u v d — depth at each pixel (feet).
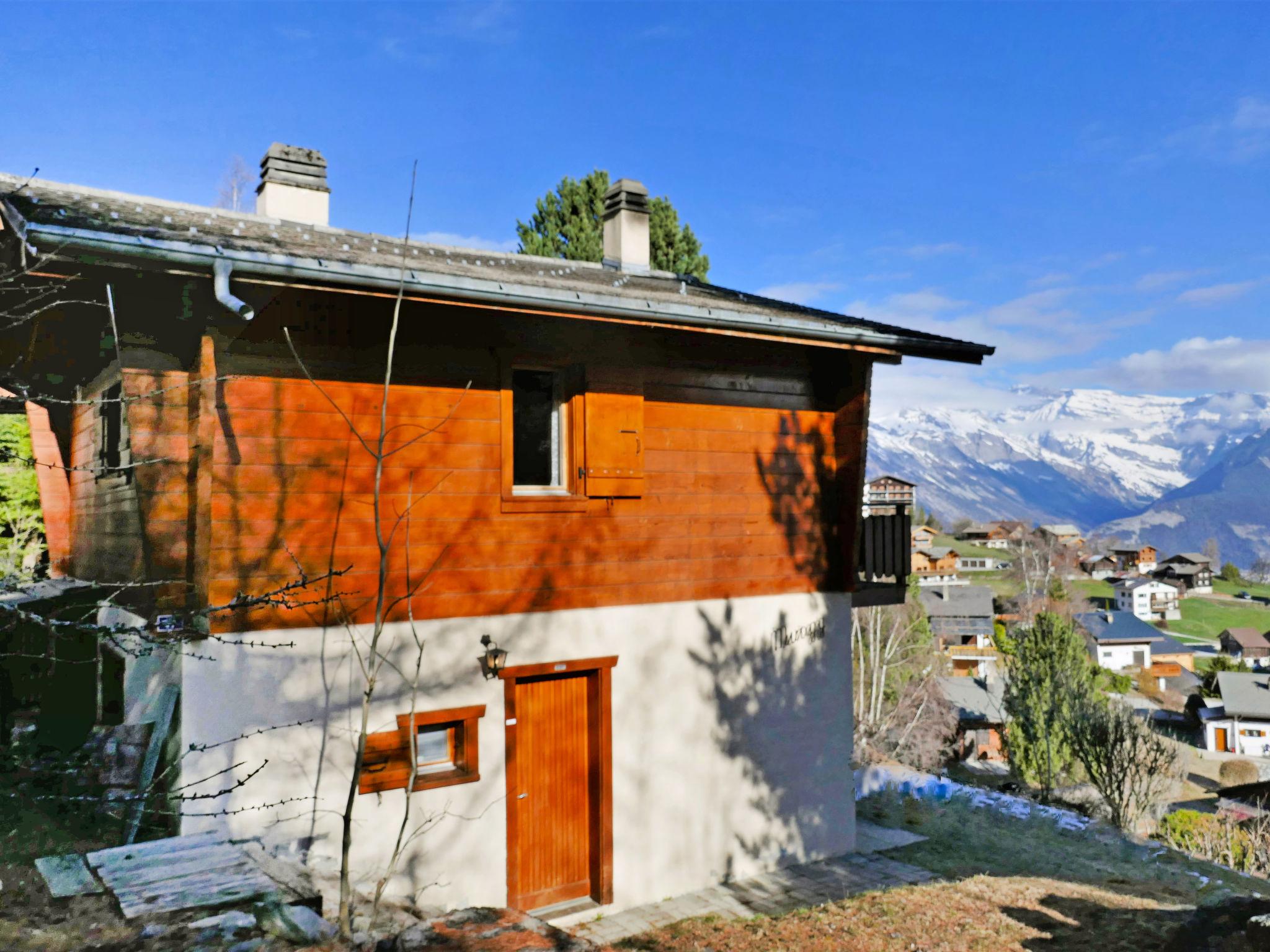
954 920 25.14
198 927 14.17
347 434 22.54
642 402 27.55
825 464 32.01
